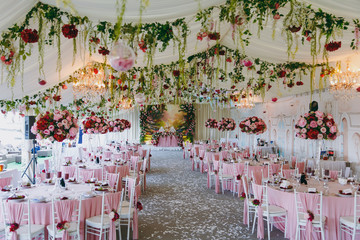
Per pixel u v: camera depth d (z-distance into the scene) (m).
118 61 2.11
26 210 3.82
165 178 9.51
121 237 4.57
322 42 4.88
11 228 3.43
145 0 2.56
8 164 12.43
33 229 3.66
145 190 7.80
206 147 13.06
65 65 5.58
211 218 5.51
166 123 19.02
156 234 4.66
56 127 4.29
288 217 4.51
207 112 19.41
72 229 3.81
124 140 18.58
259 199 4.61
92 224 3.97
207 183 8.18
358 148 7.73
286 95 11.60
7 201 3.89
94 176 6.50
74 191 4.55
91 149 11.60
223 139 18.09
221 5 3.82
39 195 4.26
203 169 10.77
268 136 13.98
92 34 4.09
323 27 3.90
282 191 4.64
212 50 7.46
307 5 3.72
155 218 5.48
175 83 8.85
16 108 7.44
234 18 3.44
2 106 7.21
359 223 3.97
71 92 8.62
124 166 7.28
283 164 7.67
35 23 3.49
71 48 4.88
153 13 3.41
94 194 4.30
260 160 8.70
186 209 6.07
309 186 5.04
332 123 5.45
